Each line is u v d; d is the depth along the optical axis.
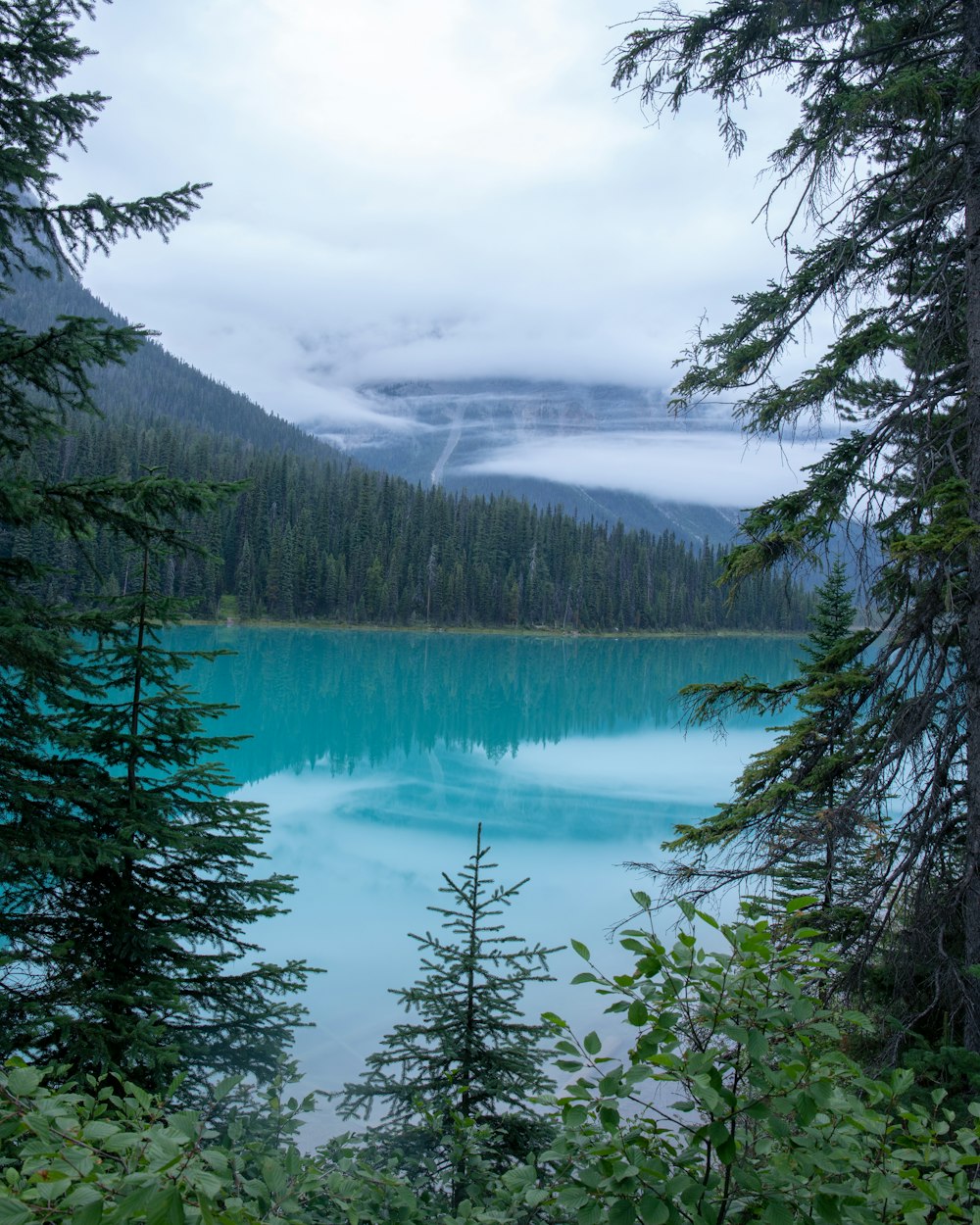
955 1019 6.07
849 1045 6.04
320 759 33.44
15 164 4.72
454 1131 4.21
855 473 6.52
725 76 6.46
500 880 18.91
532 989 12.37
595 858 21.20
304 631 95.88
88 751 6.04
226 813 6.52
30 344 4.80
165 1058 4.96
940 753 6.15
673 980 2.01
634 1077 1.90
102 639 5.99
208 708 6.38
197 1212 1.65
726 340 6.91
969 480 6.04
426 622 113.44
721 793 29.66
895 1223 2.10
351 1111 5.41
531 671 75.12
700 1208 1.94
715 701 7.07
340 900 17.22
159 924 6.03
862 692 6.56
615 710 53.16
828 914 6.15
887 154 6.71
